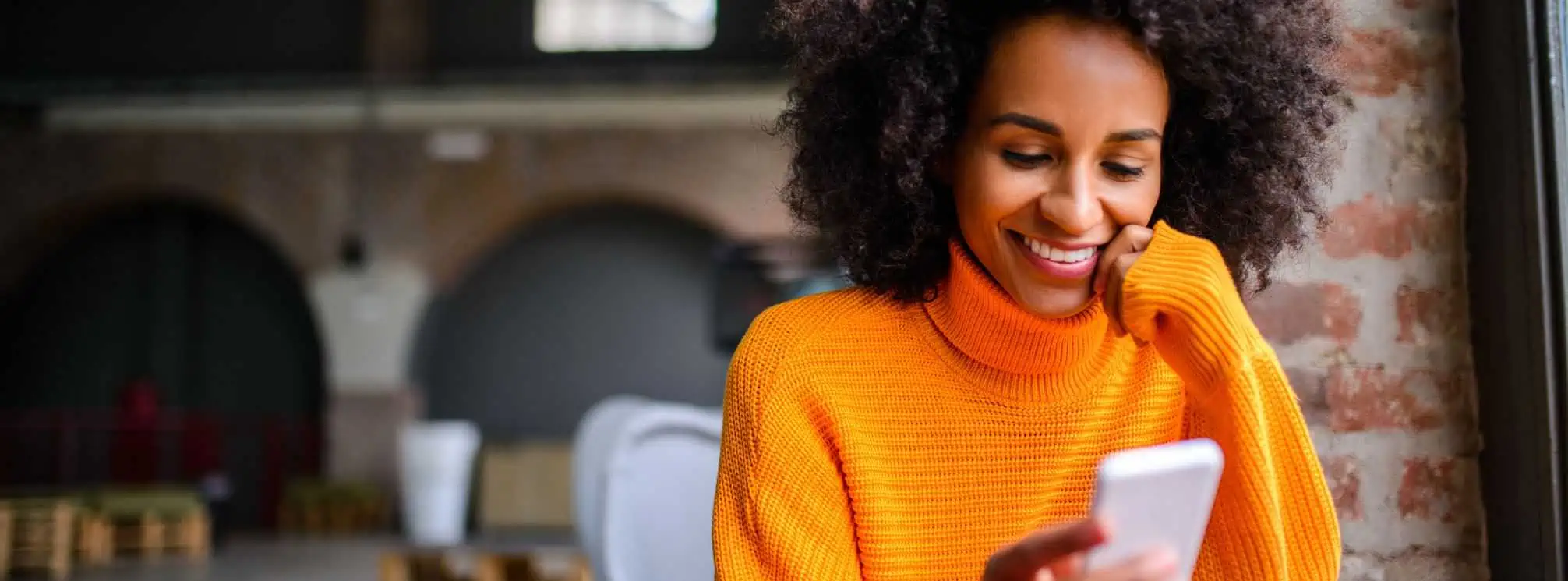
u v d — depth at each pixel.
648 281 11.52
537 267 11.60
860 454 0.93
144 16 11.35
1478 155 1.40
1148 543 0.64
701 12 11.09
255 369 11.61
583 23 11.18
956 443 0.94
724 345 10.02
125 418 11.07
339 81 11.15
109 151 11.36
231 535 10.37
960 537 0.94
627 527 1.64
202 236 11.70
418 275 11.23
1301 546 0.86
